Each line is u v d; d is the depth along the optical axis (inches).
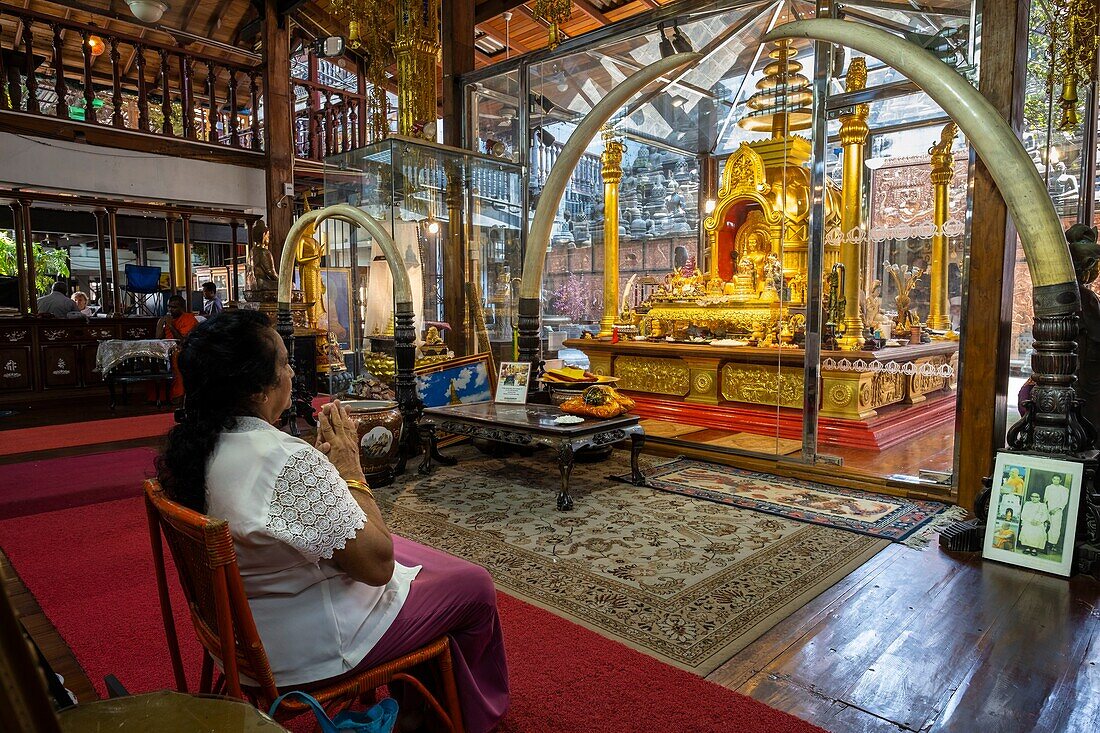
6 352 336.8
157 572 61.8
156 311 436.5
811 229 186.1
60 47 343.0
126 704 39.7
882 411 215.3
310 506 52.9
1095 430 134.4
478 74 262.2
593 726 74.6
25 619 100.1
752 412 239.0
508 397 194.2
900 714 77.2
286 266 220.5
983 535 126.9
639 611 103.4
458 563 70.7
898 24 173.0
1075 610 103.2
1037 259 124.1
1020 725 75.0
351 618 59.2
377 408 176.4
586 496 165.6
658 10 211.3
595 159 306.8
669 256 355.3
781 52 230.2
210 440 55.4
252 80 416.2
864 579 115.3
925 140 189.0
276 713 54.3
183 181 381.1
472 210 241.6
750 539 134.4
